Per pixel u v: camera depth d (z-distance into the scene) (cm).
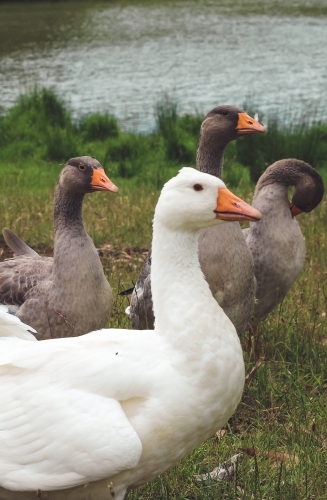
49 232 389
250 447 221
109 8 2020
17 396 179
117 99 900
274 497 201
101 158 634
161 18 1803
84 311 238
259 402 239
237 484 208
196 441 184
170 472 210
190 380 179
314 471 210
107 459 174
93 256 240
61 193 243
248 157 588
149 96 916
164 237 187
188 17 1822
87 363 180
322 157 593
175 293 184
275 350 269
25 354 183
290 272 265
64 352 183
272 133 593
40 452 176
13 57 1209
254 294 248
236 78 1038
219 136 255
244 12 1914
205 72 1085
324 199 480
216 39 1434
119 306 284
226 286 239
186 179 187
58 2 2119
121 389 178
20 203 447
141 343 183
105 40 1422
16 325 194
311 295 305
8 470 177
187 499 206
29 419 178
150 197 473
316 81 1012
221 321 184
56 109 720
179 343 181
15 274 247
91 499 185
